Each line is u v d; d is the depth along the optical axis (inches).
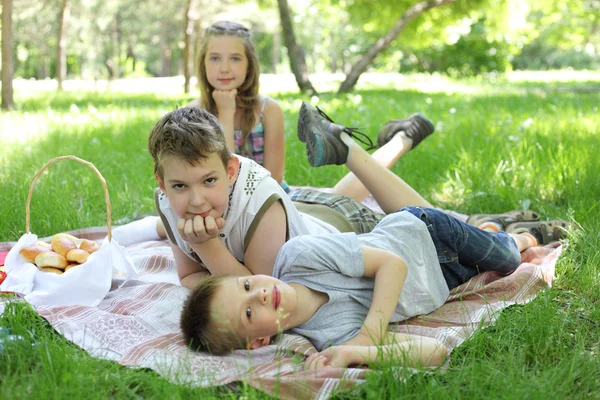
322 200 138.6
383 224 121.0
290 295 102.6
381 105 485.4
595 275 131.1
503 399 85.0
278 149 176.1
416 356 96.2
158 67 2723.9
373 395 85.6
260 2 819.4
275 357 101.3
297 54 696.4
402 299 114.3
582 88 688.4
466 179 213.6
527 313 111.1
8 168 238.4
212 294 100.3
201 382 91.2
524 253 144.1
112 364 97.9
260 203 113.9
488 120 339.3
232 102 167.9
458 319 117.0
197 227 105.6
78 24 1381.6
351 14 796.0
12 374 93.5
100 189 212.8
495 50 1235.9
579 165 210.2
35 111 496.4
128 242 167.6
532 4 930.7
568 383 90.8
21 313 108.2
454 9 781.9
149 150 107.4
